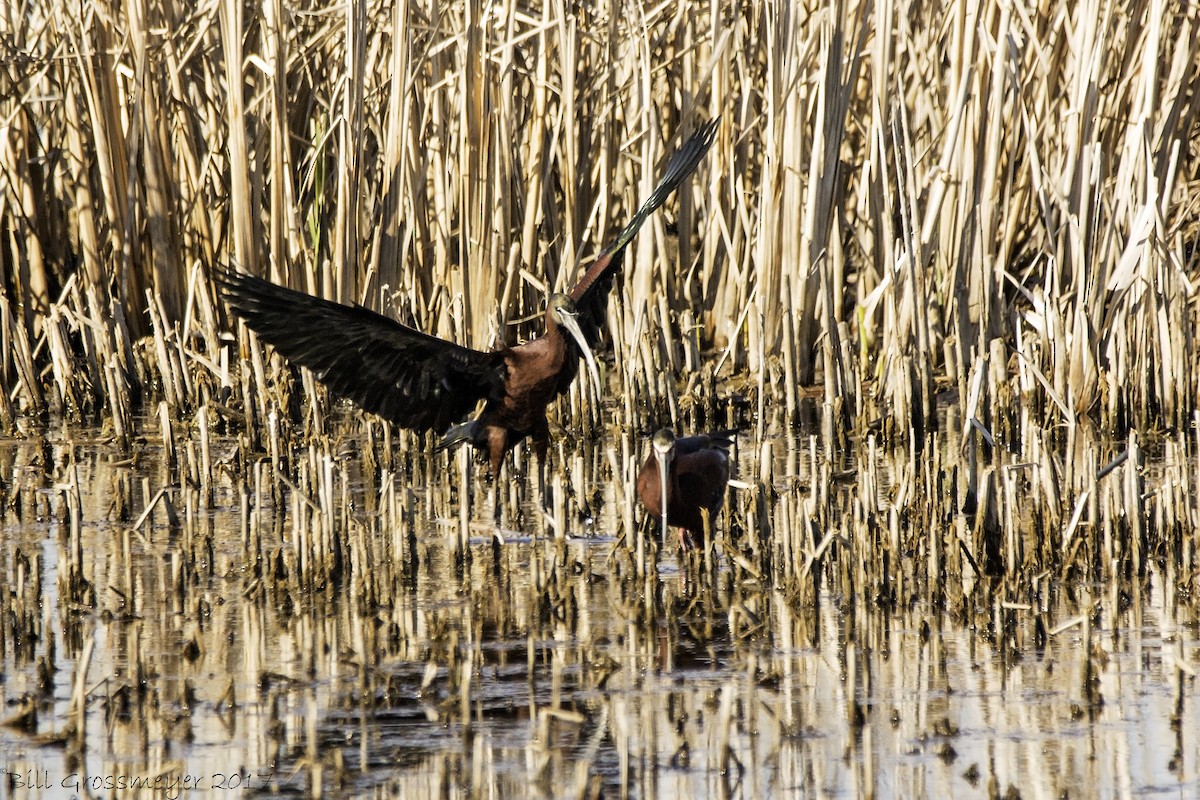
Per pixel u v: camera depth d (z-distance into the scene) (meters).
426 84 21.64
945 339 20.69
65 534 14.05
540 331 22.03
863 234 22.19
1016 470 15.19
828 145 20.34
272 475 14.91
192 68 22.36
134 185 21.28
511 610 11.74
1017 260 22.55
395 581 12.52
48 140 23.48
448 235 21.36
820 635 11.05
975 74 20.36
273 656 10.61
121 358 21.02
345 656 10.58
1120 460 12.96
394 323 12.59
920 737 9.07
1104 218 20.34
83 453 18.05
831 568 12.44
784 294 19.64
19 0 22.05
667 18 21.69
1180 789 8.26
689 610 11.72
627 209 22.84
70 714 9.15
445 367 13.30
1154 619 11.25
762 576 12.50
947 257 21.03
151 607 11.73
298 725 9.30
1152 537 12.98
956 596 11.38
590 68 22.59
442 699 9.70
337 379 12.84
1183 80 21.08
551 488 14.97
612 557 13.20
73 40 20.66
